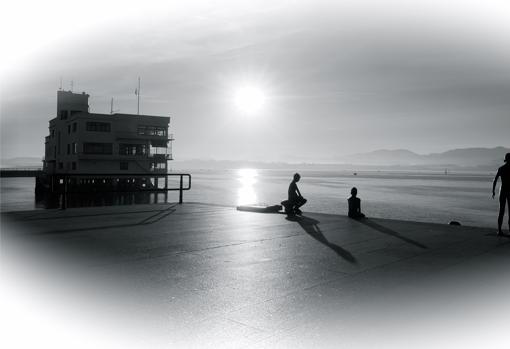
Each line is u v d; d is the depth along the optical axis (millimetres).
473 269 6227
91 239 8250
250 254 7180
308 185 141250
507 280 5605
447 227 10375
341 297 4871
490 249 7742
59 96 85688
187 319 4109
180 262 6492
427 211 54594
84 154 73250
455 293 5035
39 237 8336
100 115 74688
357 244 8180
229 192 97375
